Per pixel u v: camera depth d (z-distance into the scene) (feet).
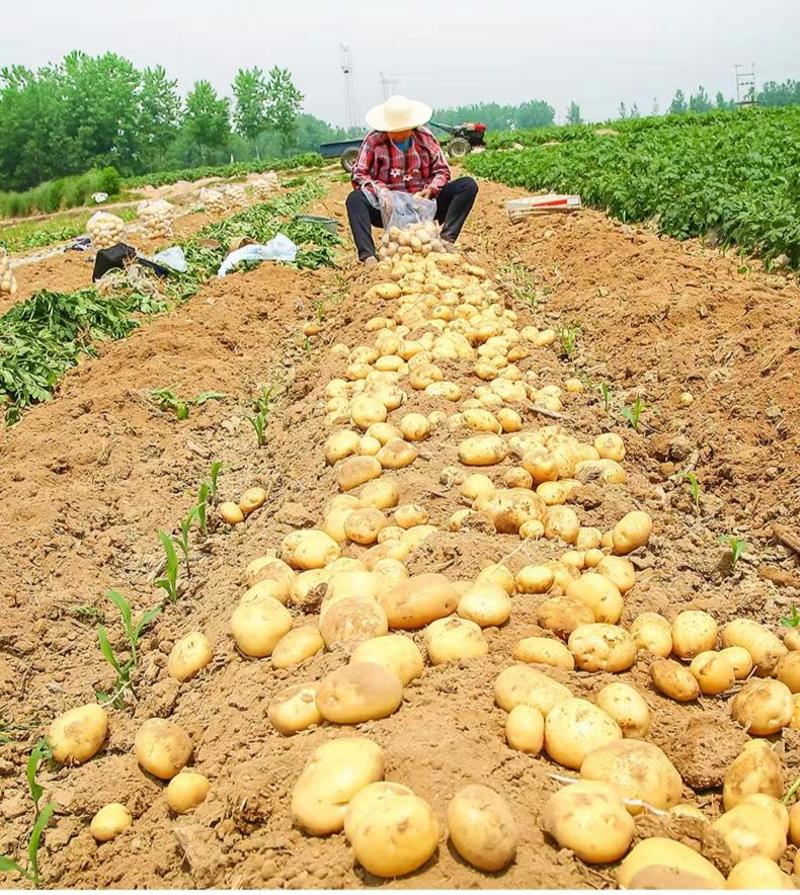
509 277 38.68
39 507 18.24
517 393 20.84
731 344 22.89
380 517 14.43
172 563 14.73
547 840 7.99
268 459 21.27
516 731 9.23
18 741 12.47
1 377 27.40
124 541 17.99
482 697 9.95
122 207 148.05
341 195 92.38
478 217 59.26
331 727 9.69
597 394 23.53
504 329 26.55
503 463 16.99
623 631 10.92
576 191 58.59
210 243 56.08
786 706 9.91
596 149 71.41
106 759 11.60
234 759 10.02
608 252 36.81
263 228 56.70
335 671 9.91
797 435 17.95
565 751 9.03
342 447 18.06
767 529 16.24
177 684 12.24
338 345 26.55
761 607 13.38
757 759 8.89
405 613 11.27
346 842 8.09
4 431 24.85
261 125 369.50
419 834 7.49
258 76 368.48
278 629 11.89
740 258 37.09
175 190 171.63
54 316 32.19
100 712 12.06
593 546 14.23
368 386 21.50
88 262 53.98
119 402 24.30
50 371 28.53
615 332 27.81
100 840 10.11
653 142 72.38
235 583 14.61
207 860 8.51
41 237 86.99
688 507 17.34
